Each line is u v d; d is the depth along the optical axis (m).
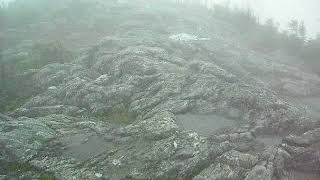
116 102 40.88
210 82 41.03
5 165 30.52
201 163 28.42
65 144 33.34
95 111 39.88
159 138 32.09
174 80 42.34
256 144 32.69
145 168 28.73
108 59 50.97
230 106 38.12
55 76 48.84
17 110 40.56
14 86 49.78
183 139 30.97
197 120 36.28
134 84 43.22
